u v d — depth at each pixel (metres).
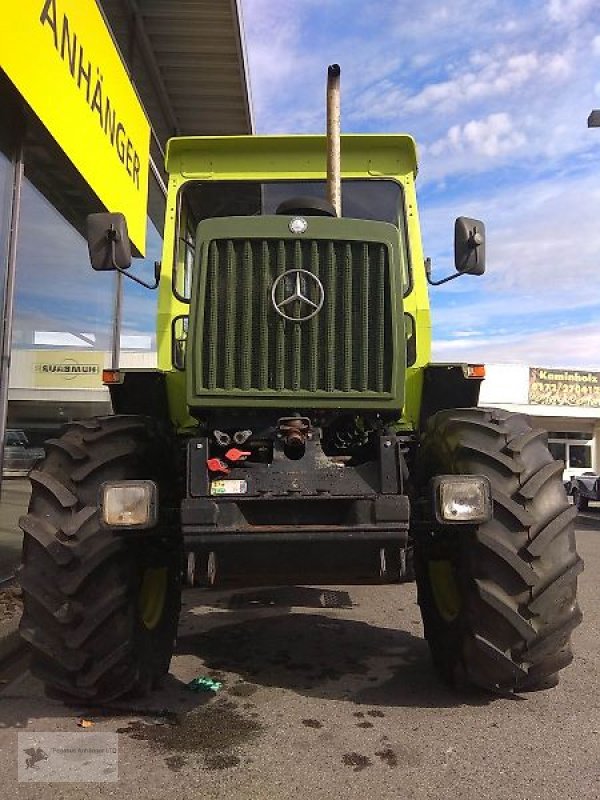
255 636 5.12
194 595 6.51
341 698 3.85
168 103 10.41
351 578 3.43
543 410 31.39
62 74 5.94
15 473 6.48
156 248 10.39
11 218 6.09
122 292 9.23
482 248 4.22
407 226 4.63
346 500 3.29
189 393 3.49
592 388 32.12
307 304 3.50
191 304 3.54
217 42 9.02
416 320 4.49
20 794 2.80
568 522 3.42
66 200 7.43
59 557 3.31
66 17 6.02
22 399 6.61
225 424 3.59
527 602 3.38
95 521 3.37
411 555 4.33
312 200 3.87
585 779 2.93
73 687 3.44
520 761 3.09
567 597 3.40
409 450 4.30
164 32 8.84
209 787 2.86
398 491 3.33
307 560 3.28
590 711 3.67
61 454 3.57
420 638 5.06
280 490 3.31
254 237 3.49
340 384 3.53
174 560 4.12
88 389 8.16
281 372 3.50
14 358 6.38
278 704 3.76
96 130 6.90
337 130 4.37
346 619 5.62
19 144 6.07
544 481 3.46
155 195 10.41
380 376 3.54
